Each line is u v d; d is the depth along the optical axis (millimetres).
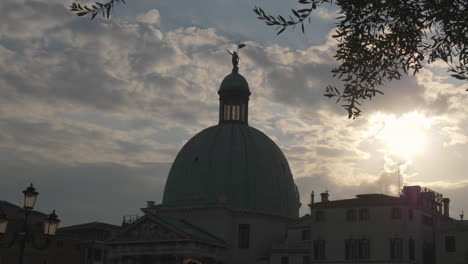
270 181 139000
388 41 18828
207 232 130625
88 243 138125
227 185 135125
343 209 105438
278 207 137875
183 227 126375
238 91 148500
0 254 104438
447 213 124750
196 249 119875
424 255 103875
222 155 138375
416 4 17984
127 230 126938
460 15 17688
